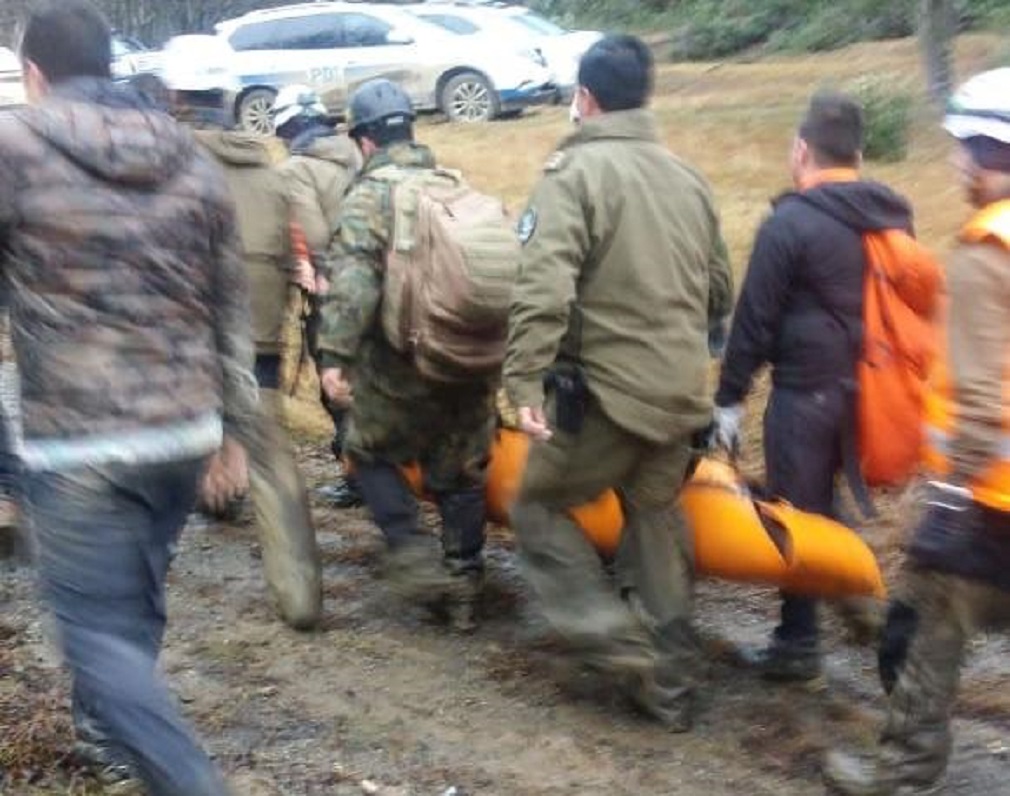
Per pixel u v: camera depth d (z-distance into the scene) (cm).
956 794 466
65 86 376
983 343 385
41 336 364
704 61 2366
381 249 567
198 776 361
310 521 607
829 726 514
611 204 491
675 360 498
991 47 1673
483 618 607
